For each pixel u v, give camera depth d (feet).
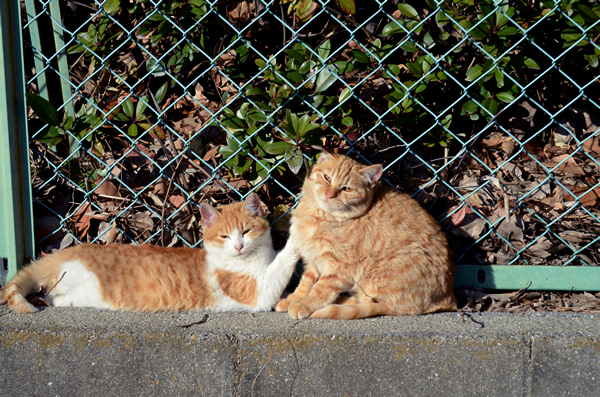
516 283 9.63
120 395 8.05
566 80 11.66
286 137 9.81
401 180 11.07
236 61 11.02
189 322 8.32
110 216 10.53
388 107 10.82
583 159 11.35
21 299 8.77
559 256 10.09
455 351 7.68
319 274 9.91
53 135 9.77
